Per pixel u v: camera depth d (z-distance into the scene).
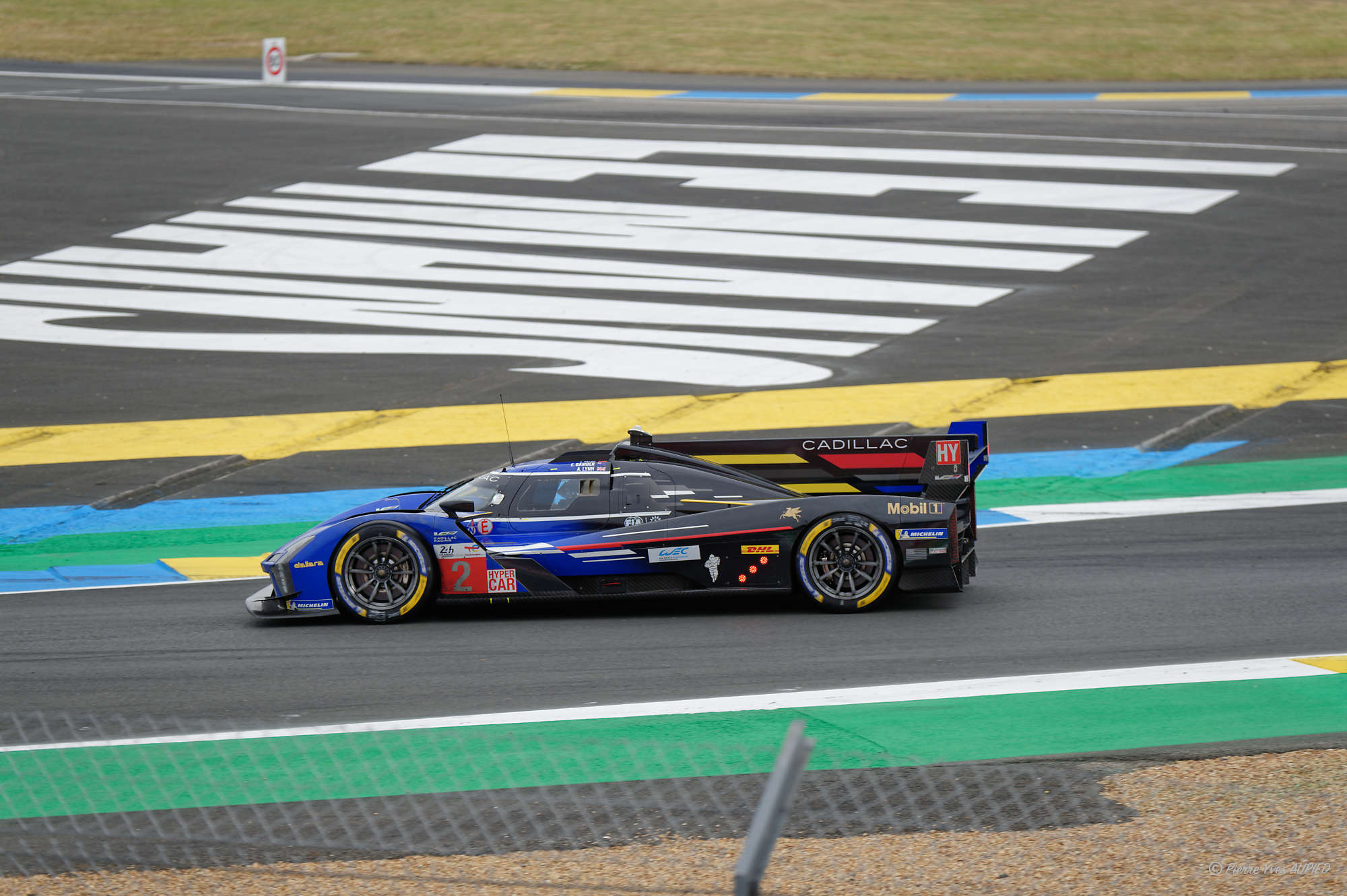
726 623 34.66
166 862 20.62
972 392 63.56
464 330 76.75
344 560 35.66
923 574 35.22
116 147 123.62
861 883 19.06
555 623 35.22
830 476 37.81
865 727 26.28
